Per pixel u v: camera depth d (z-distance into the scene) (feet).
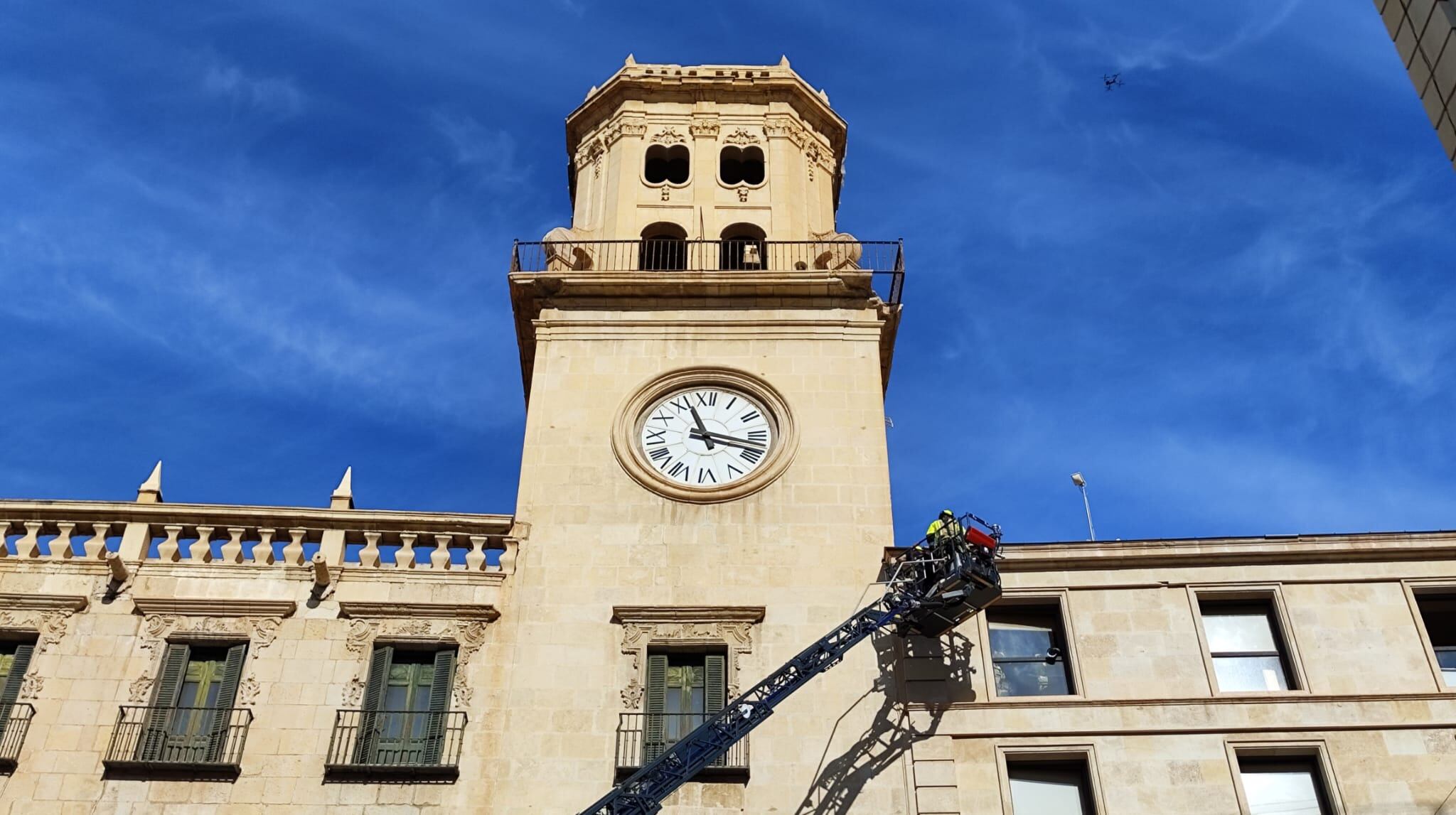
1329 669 83.15
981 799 79.00
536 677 82.79
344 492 92.38
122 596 84.58
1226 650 85.15
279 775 77.92
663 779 75.72
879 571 88.28
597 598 86.63
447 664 83.51
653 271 102.68
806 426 96.07
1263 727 80.69
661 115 120.26
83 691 80.53
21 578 84.69
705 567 88.38
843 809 78.02
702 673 84.02
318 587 85.81
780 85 121.49
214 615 84.07
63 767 77.46
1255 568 87.40
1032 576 87.25
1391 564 87.20
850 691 82.79
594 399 97.71
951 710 82.02
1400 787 78.48
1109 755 80.18
